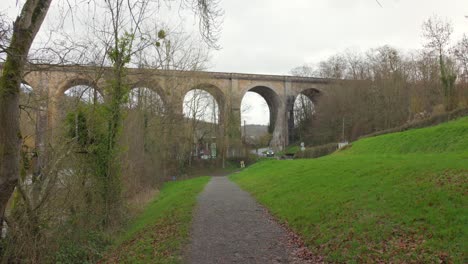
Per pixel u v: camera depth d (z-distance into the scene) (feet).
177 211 46.47
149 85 89.61
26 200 34.12
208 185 86.63
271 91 248.11
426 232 25.20
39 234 35.40
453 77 114.83
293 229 34.81
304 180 55.77
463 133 68.95
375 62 221.87
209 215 43.21
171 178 125.29
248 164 185.78
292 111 245.45
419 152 71.72
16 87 26.86
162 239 34.14
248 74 230.27
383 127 188.75
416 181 36.96
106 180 48.03
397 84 184.55
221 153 182.91
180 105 120.88
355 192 39.42
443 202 29.01
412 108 150.51
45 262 34.37
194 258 27.63
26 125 39.52
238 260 26.76
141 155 83.61
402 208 30.42
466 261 20.49
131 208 58.34
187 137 149.69
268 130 280.31
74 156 43.86
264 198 53.57
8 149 26.78
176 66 112.37
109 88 49.26
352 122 211.00
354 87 212.23
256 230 35.40
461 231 23.84
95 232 42.83
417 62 186.80
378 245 25.35
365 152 91.61
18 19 26.22
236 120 197.47
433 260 21.52
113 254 35.32
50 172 36.78
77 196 42.24
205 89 158.71
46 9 27.86
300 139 264.31
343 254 25.39
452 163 41.29
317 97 260.01
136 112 83.15
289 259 26.58
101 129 48.06
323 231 31.01
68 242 38.34
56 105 43.37
